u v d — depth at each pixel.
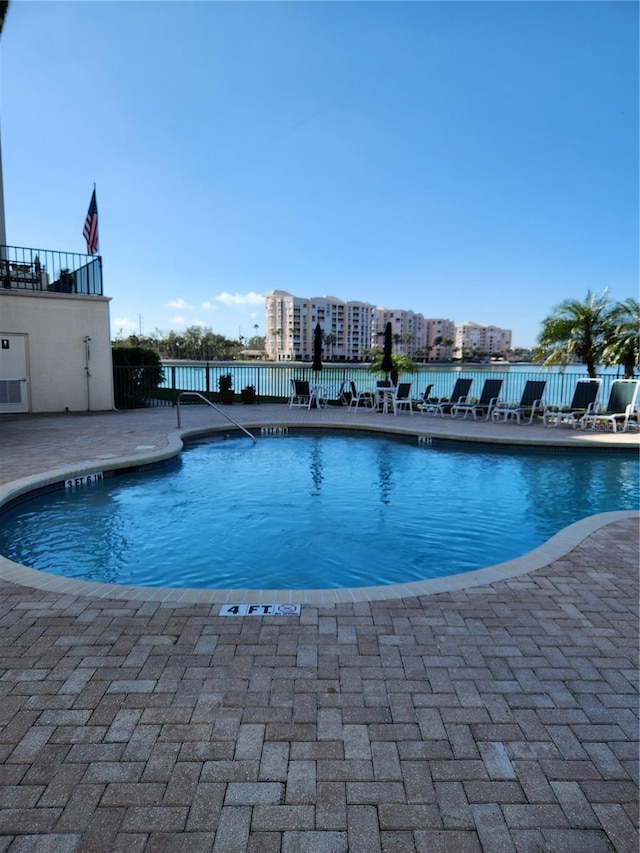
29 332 13.46
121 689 2.38
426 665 2.62
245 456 9.85
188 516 6.32
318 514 6.47
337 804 1.75
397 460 9.55
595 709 2.28
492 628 3.01
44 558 5.04
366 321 129.50
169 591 3.48
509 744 2.06
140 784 1.82
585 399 12.47
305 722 2.16
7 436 10.02
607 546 4.44
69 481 7.15
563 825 1.68
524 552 5.31
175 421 12.47
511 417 13.62
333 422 12.81
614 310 16.12
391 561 5.06
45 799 1.75
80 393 14.28
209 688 2.39
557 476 8.38
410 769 1.91
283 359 113.50
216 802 1.75
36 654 2.68
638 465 9.11
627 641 2.88
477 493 7.43
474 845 1.60
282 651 2.73
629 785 1.86
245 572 4.77
